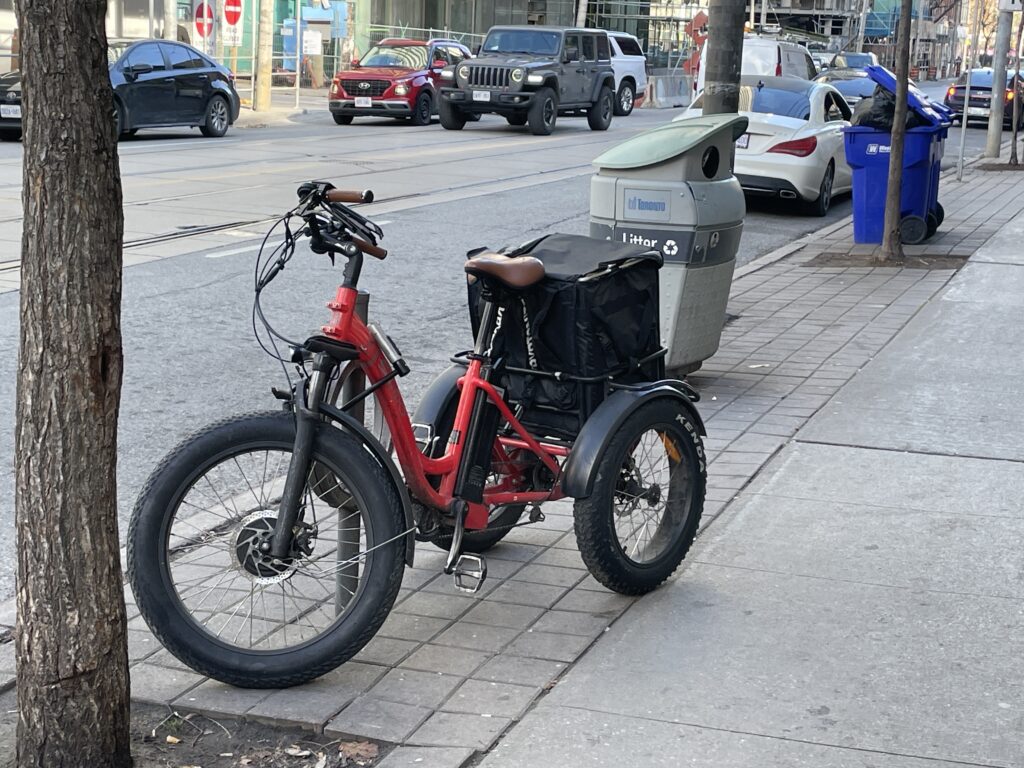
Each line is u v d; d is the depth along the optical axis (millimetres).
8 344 8359
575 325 4523
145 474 6117
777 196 16875
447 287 10953
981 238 14062
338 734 3674
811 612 4508
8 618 4547
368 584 3941
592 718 3742
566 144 25062
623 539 4762
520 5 51094
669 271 7211
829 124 17484
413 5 45406
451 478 4352
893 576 4828
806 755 3535
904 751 3562
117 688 3402
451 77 27500
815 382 7836
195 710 3803
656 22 51250
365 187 17094
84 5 3066
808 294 10984
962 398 7414
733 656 4160
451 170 19594
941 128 13445
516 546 5227
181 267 11250
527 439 4590
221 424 3863
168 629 3811
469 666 4105
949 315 9898
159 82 22688
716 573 4879
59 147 3104
